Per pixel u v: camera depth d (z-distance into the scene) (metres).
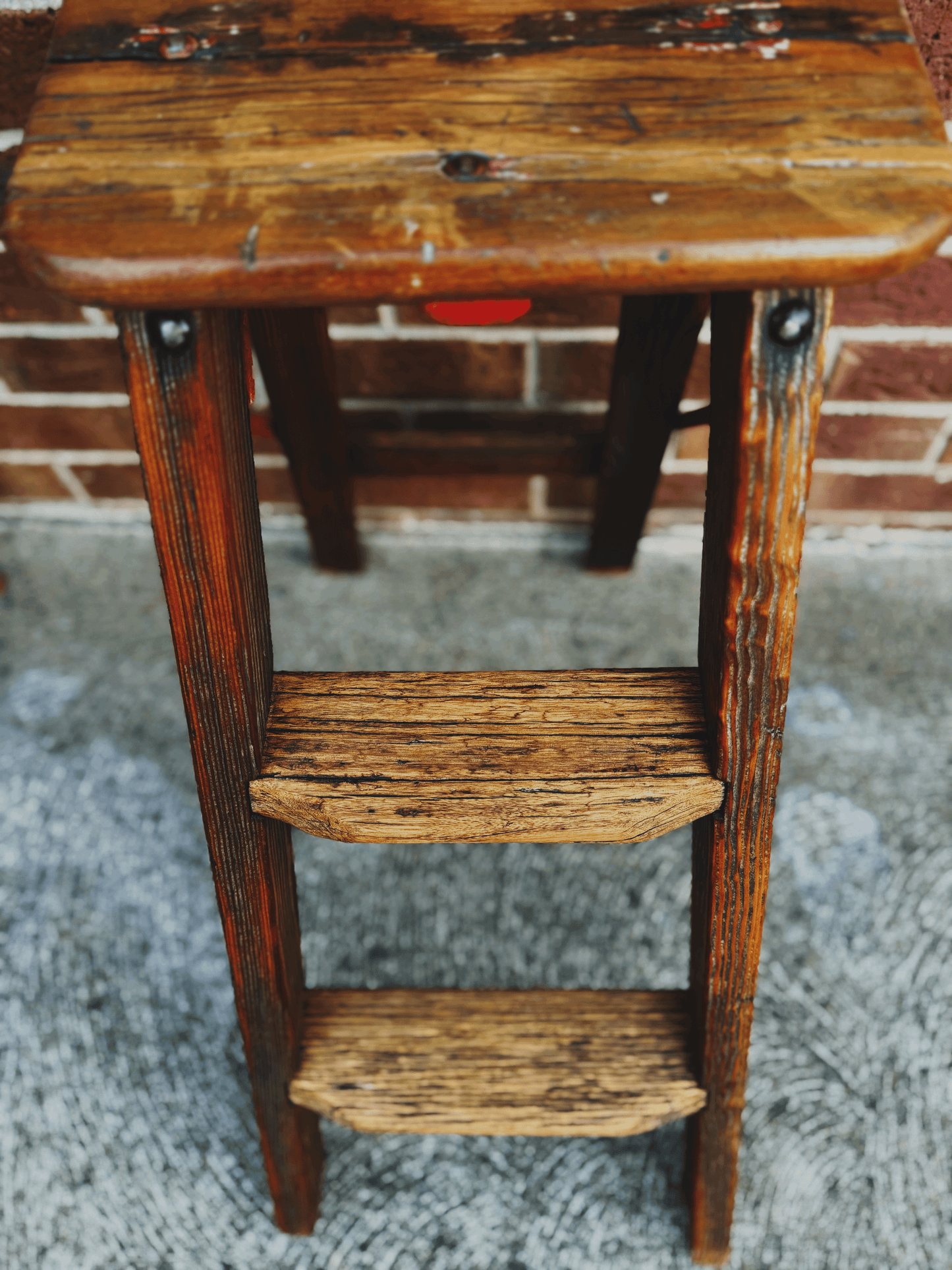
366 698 0.77
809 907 1.25
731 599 0.65
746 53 0.60
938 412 1.35
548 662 1.47
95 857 1.32
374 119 0.58
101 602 1.57
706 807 0.73
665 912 1.25
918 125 0.57
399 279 0.53
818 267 0.52
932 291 1.20
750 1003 0.84
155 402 0.60
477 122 0.58
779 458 0.60
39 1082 1.15
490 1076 0.90
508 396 1.38
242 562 0.68
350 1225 1.06
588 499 1.55
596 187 0.55
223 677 0.69
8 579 1.60
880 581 1.55
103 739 1.42
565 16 0.62
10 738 1.42
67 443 1.52
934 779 1.35
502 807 0.71
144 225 0.54
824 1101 1.12
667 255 0.52
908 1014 1.17
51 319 1.31
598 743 0.74
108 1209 1.07
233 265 0.53
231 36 0.63
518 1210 1.06
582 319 1.26
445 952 1.23
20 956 1.24
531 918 1.25
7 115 1.07
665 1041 0.92
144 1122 1.12
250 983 0.84
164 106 0.60
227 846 0.77
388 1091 0.90
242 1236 1.05
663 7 0.63
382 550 1.62
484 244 0.52
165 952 1.24
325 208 0.54
